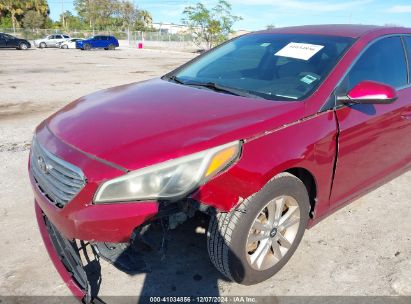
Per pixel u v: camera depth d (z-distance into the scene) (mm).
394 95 2684
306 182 2811
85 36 52500
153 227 2305
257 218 2461
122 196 2074
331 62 3002
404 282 2754
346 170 2988
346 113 2850
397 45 3576
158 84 3406
